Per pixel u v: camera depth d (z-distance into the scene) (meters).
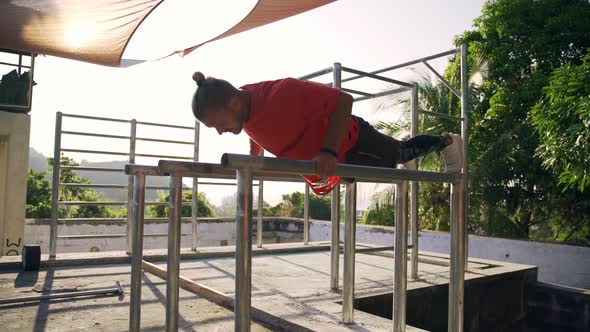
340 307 2.65
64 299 2.97
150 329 2.30
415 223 3.86
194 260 4.86
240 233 1.09
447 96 8.99
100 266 4.29
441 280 3.79
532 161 7.75
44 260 4.20
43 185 11.70
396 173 1.49
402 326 2.00
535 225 9.09
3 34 5.96
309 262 4.86
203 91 1.47
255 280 3.75
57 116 4.71
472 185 8.32
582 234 8.29
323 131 1.57
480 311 3.95
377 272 4.23
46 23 5.55
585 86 4.54
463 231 1.74
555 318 4.41
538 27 8.70
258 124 1.56
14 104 7.47
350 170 1.36
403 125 9.12
